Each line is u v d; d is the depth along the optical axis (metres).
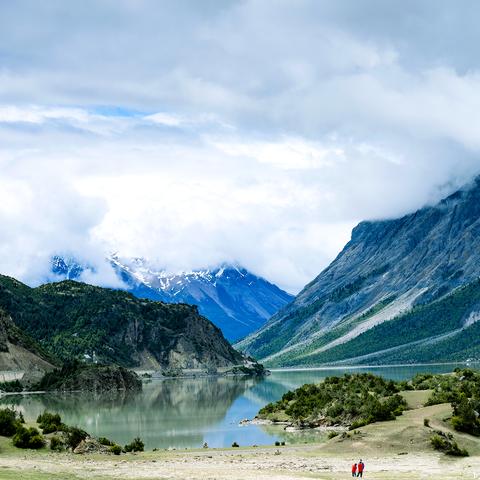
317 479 91.94
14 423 125.94
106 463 109.56
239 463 110.94
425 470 101.62
